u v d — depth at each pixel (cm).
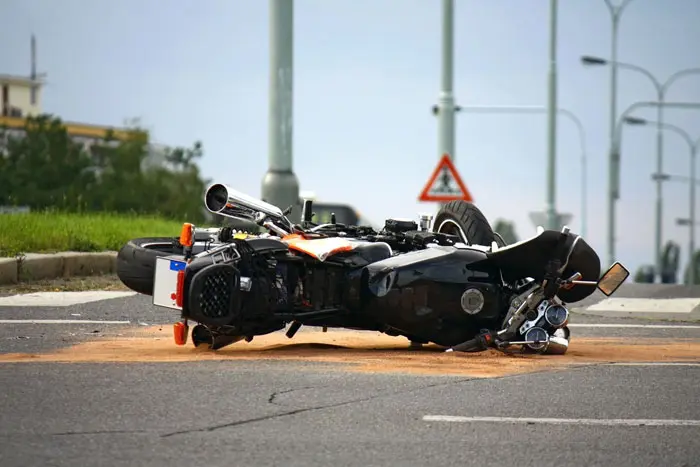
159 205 13138
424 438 1853
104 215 7144
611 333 3453
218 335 2688
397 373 2408
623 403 2153
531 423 1972
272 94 5709
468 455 1758
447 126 7469
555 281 2673
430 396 2172
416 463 1708
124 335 3112
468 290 2692
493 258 2706
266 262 2686
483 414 2033
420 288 2678
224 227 2761
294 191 5725
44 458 1705
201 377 2322
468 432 1900
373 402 2106
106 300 3934
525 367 2525
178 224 7019
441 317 2702
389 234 2952
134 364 2483
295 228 2883
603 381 2380
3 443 1783
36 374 2338
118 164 13450
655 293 4766
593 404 2139
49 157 13088
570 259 2672
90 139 17575
